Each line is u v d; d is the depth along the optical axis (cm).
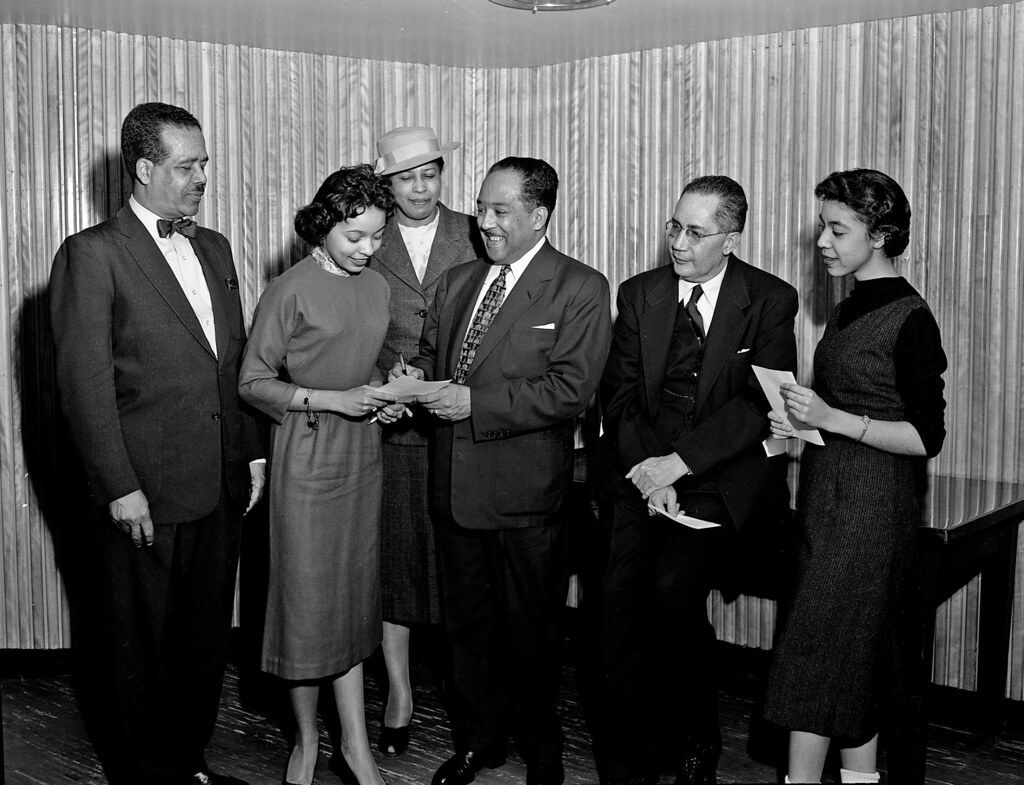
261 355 308
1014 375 379
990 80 376
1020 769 351
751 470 319
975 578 388
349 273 315
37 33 419
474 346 330
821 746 297
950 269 388
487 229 319
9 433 427
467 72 496
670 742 354
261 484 336
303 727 328
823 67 411
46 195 424
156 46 437
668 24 411
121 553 302
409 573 363
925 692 309
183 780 319
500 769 347
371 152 481
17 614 434
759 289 320
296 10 396
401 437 363
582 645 467
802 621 292
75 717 388
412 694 414
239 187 456
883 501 284
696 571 321
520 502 319
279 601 311
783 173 423
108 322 295
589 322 318
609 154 470
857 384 287
